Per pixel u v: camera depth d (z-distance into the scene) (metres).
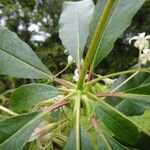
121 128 0.11
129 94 0.12
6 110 0.12
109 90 0.14
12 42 0.13
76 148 0.11
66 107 0.12
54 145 0.12
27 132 0.11
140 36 0.15
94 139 0.12
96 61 0.13
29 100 0.12
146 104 0.13
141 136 0.12
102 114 0.11
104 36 0.13
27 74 0.13
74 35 0.14
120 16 0.13
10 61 0.13
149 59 0.14
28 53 0.13
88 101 0.11
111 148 0.11
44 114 0.11
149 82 0.13
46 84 0.12
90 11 0.14
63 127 0.12
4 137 0.11
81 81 0.12
